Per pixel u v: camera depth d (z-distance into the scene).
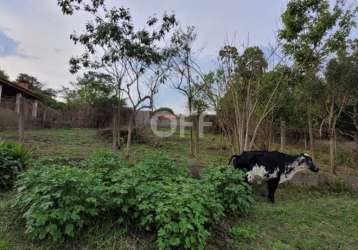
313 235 3.85
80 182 3.04
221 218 3.88
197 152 8.70
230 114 7.56
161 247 2.74
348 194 6.42
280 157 5.33
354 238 3.84
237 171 4.54
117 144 8.96
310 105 8.09
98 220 3.19
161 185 3.41
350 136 10.39
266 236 3.68
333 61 7.08
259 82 7.12
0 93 13.73
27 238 2.98
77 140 9.81
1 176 4.37
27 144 7.62
